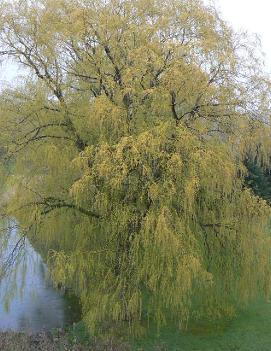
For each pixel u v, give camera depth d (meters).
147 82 10.91
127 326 12.15
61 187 12.16
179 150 10.11
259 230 11.46
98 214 11.55
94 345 11.56
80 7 11.60
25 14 11.77
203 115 11.12
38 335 12.55
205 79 10.53
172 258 10.20
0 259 11.51
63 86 11.74
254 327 13.02
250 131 11.41
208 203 11.55
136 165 9.91
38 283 17.20
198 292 11.89
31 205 11.39
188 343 12.14
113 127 10.74
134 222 10.45
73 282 11.85
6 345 11.40
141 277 10.84
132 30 10.96
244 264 11.62
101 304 10.90
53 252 11.07
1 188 11.87
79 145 11.84
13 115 11.83
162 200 10.02
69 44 11.67
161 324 12.80
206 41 10.64
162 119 10.91
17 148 11.48
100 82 11.39
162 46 10.75
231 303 13.69
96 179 10.34
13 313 15.03
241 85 11.33
